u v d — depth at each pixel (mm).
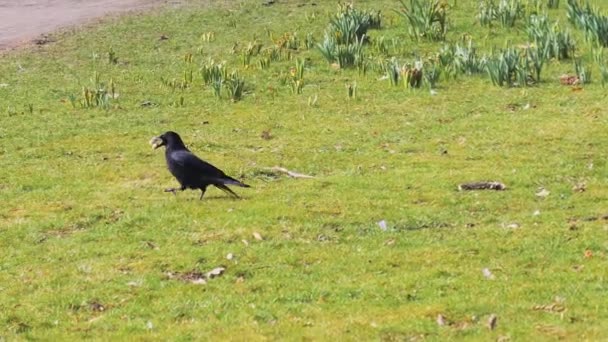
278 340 10695
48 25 29469
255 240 13938
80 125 20297
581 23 25375
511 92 21875
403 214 14766
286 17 29266
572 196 15383
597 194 15391
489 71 22438
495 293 11680
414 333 10711
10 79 23797
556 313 11047
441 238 13742
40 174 17281
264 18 29281
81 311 11859
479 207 15023
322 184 16328
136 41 27188
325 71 24125
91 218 15023
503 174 16484
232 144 18922
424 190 15859
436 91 22203
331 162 17672
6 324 11523
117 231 14453
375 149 18375
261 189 16219
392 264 12828
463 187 15906
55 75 24125
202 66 24422
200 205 15383
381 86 22812
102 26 29000
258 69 24469
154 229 14477
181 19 29562
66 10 31797
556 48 23969
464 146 18312
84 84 23375
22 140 19297
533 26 25156
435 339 10523
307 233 14125
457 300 11484
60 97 22422
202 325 11219
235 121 20562
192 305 11828
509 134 18891
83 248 13820
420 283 12117
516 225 14125
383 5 30000
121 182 16859
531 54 22547
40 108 21562
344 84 23078
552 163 17047
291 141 19031
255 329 11008
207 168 15438
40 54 26000
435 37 26047
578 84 22203
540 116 20016
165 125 20328
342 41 25797
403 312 11266
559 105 20750
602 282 11898
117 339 10953
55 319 11633
